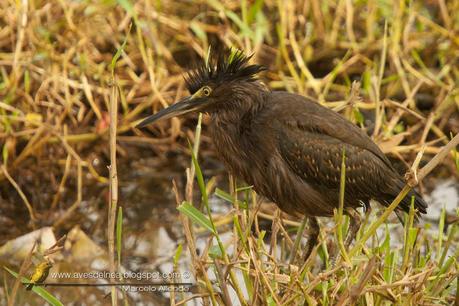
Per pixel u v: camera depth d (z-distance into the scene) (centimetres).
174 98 1480
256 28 1534
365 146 1084
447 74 1531
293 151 1062
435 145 1488
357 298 890
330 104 1439
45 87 1432
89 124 1473
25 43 1466
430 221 1329
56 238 1291
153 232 1320
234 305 1085
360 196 1092
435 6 1634
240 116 1081
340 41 1573
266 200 1354
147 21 1491
